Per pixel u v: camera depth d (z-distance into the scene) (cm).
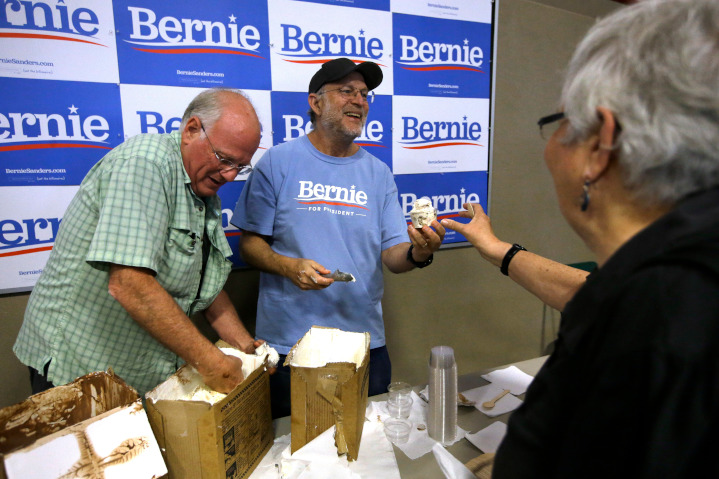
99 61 156
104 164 103
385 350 173
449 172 224
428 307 234
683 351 37
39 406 78
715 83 40
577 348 46
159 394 88
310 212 156
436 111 215
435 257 231
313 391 93
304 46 183
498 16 223
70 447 71
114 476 70
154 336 93
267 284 162
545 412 48
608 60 46
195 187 112
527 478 49
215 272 128
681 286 38
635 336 40
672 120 41
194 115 105
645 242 43
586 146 50
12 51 146
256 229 157
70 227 104
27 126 151
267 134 183
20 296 159
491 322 254
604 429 41
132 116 163
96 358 109
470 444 101
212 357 93
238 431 87
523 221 254
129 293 91
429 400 101
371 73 154
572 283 103
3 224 153
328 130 155
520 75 236
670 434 37
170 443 83
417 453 97
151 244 94
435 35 208
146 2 158
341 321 160
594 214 52
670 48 41
